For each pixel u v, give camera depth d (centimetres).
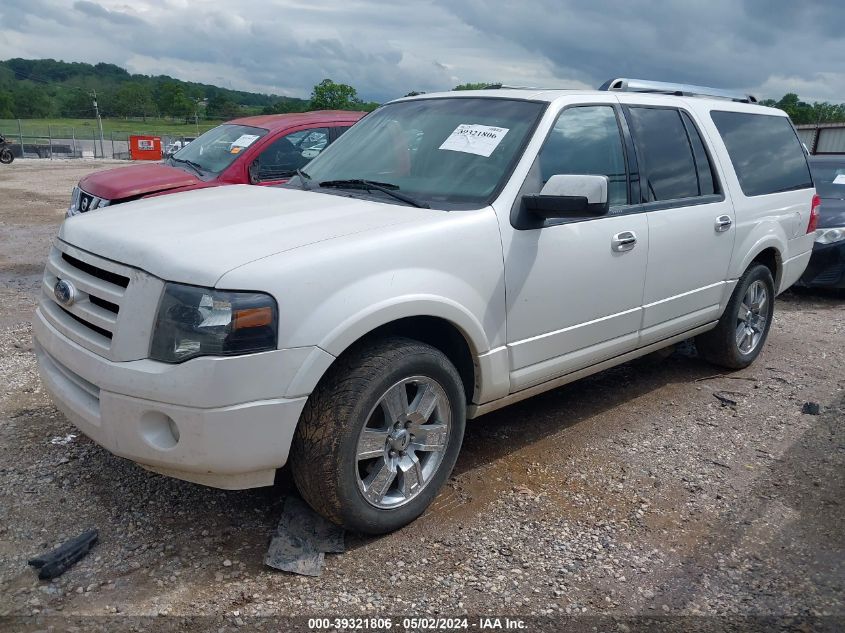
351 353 315
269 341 283
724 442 451
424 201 371
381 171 412
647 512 366
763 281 573
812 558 332
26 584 293
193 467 286
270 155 772
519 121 400
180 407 279
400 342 325
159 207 370
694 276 489
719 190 511
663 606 297
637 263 434
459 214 350
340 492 308
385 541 332
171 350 281
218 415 278
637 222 432
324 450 303
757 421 485
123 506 349
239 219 338
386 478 326
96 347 303
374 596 295
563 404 504
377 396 311
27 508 344
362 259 307
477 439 441
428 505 349
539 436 449
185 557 313
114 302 299
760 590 309
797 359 621
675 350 633
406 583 304
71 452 398
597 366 438
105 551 315
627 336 445
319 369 294
